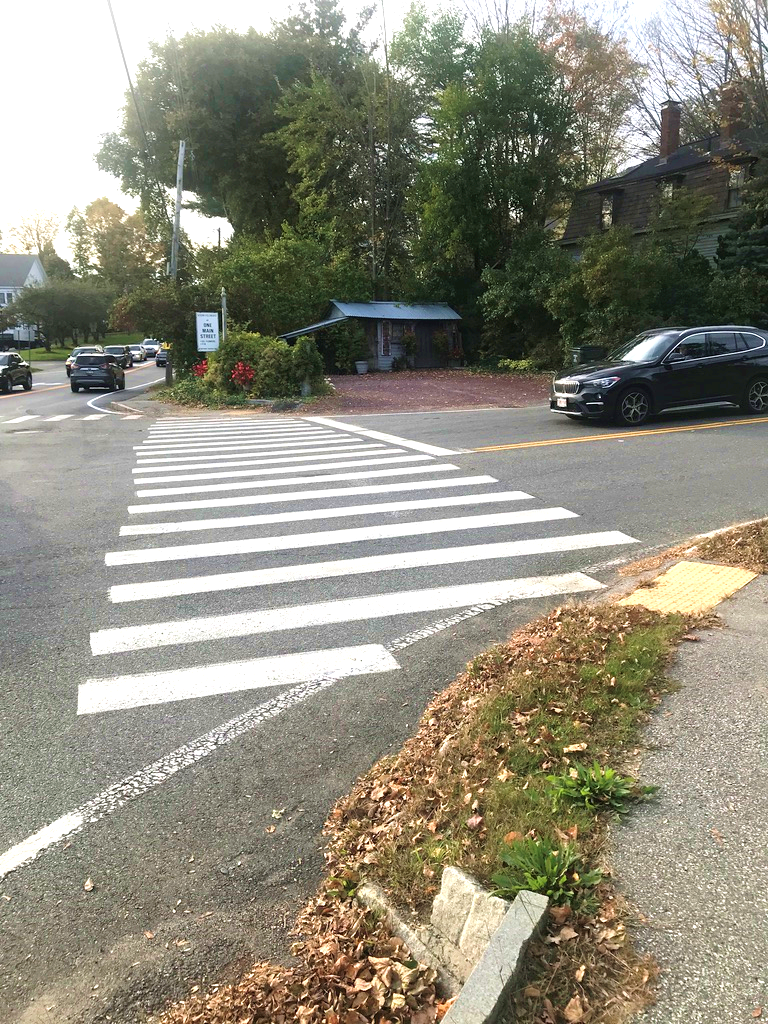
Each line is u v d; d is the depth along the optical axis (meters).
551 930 2.51
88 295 78.69
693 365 15.30
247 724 4.46
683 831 3.00
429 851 3.08
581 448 12.72
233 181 48.12
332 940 2.78
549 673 4.48
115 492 10.52
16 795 3.81
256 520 8.83
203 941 2.90
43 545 8.00
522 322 33.97
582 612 5.59
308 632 5.73
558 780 3.34
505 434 14.81
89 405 26.98
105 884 3.20
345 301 35.38
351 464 12.19
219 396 24.41
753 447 12.21
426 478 10.88
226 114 45.12
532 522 8.48
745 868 2.79
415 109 38.03
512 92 33.06
